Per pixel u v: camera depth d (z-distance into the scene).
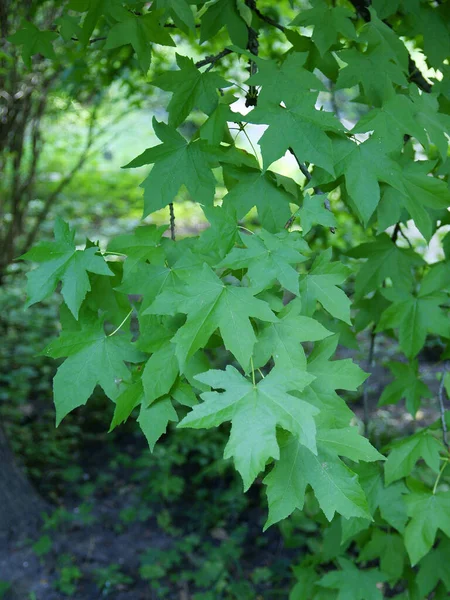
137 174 13.25
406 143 2.05
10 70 4.75
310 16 1.73
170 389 1.44
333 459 1.36
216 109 1.60
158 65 4.82
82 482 4.97
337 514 2.39
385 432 5.28
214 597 3.82
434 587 2.27
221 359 6.26
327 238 3.68
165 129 1.60
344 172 1.57
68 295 1.42
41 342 6.98
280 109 1.50
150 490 4.84
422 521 1.84
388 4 1.95
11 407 5.87
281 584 4.00
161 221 11.48
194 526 4.52
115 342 1.48
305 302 1.49
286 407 1.20
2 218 6.44
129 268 1.47
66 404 1.45
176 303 1.30
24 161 8.45
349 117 4.29
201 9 2.19
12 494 4.21
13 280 8.08
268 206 1.62
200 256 1.44
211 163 1.59
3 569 3.89
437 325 1.97
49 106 6.51
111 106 7.22
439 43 2.07
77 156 11.63
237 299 1.29
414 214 1.67
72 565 4.02
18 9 3.94
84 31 1.87
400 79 1.68
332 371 1.47
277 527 4.47
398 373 2.23
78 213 11.12
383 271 2.11
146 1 1.87
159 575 3.96
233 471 5.00
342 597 2.25
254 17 2.15
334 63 1.92
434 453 1.88
